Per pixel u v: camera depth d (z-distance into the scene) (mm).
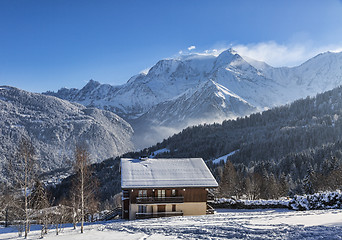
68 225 42312
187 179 49562
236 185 81562
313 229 17891
